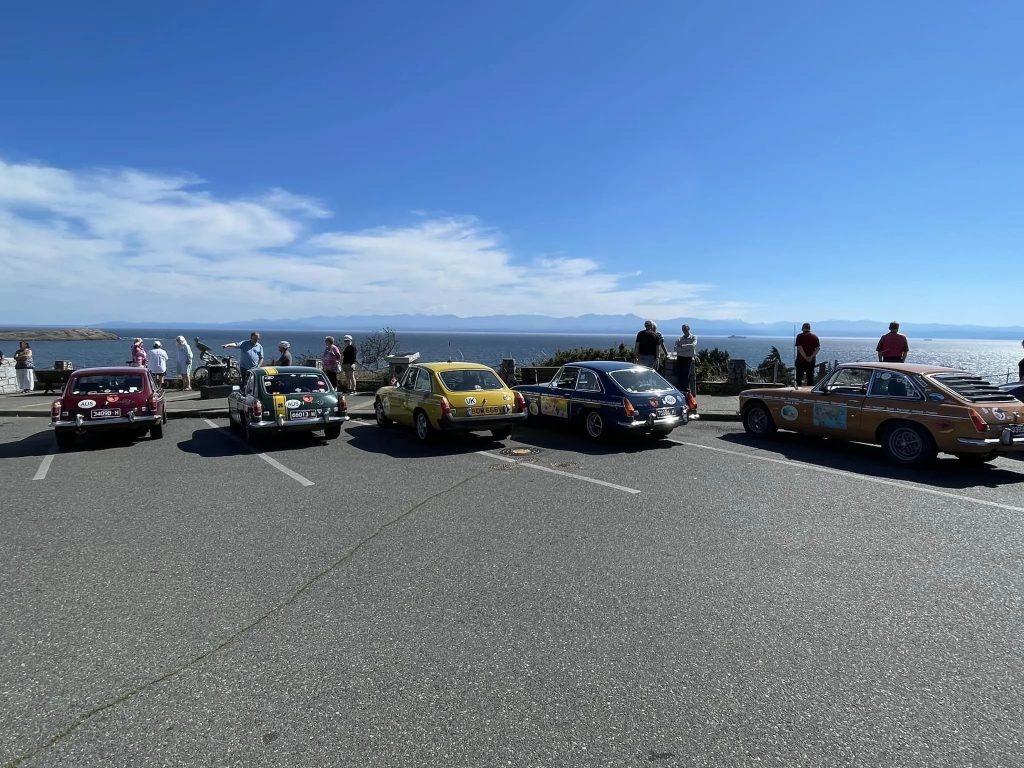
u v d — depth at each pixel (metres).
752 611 3.87
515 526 5.63
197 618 3.81
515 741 2.62
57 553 4.99
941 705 2.88
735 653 3.36
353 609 3.92
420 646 3.44
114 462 8.78
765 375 18.11
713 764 2.48
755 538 5.27
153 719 2.79
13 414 14.49
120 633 3.62
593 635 3.56
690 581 4.35
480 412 9.77
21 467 8.49
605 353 19.86
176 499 6.67
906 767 2.46
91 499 6.70
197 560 4.82
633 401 9.63
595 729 2.70
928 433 7.93
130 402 10.23
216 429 11.98
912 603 3.99
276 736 2.66
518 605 3.96
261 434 10.10
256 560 4.81
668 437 10.62
